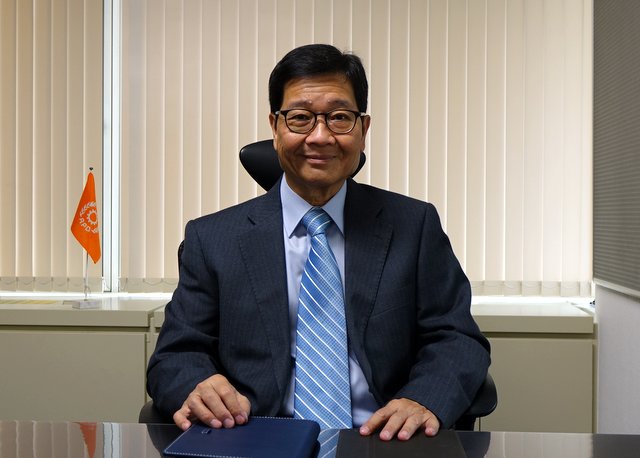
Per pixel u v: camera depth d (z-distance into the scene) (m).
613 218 1.94
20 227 2.79
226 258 1.35
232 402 0.98
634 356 1.82
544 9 2.66
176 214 2.77
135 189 2.76
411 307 1.35
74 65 2.77
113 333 2.29
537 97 2.67
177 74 2.76
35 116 2.78
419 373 1.23
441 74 2.71
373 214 1.38
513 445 0.81
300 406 1.24
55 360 2.29
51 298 2.70
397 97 2.72
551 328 2.23
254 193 2.76
